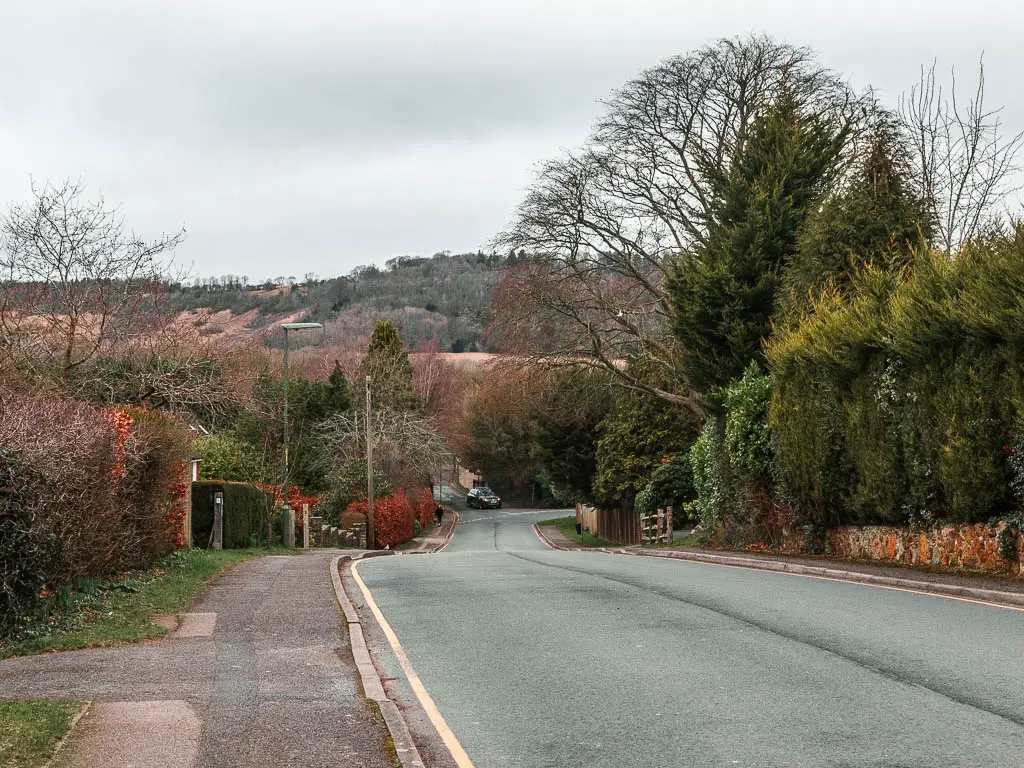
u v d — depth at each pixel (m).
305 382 60.00
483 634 11.23
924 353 16.77
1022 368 14.64
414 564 22.70
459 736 6.98
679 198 37.72
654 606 13.20
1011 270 14.54
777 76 35.84
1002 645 9.66
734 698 7.79
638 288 39.84
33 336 20.78
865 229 22.73
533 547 51.56
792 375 22.05
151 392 23.61
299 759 6.17
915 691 7.83
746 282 29.61
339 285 168.88
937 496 17.38
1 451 10.37
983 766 5.88
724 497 27.59
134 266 22.48
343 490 51.66
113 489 14.32
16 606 10.94
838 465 20.53
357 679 8.70
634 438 51.00
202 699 7.84
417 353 99.38
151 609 13.38
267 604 14.21
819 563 19.45
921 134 29.05
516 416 83.19
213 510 27.55
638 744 6.61
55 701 7.52
